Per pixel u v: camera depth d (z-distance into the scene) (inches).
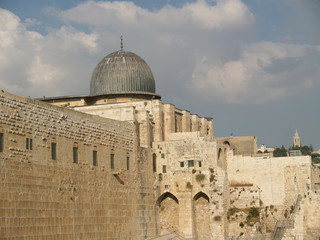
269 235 3941.9
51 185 2807.6
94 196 3174.2
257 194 4114.2
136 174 3654.0
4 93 2564.0
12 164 2561.5
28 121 2689.5
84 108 3924.7
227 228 3944.4
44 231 2726.4
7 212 2507.4
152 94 4367.6
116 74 4352.9
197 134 4170.8
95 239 3147.1
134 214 3595.0
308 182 4160.9
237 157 4347.9
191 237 3909.9
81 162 3080.7
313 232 3754.9
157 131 4099.4
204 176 3969.0
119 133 3499.0
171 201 4015.8
